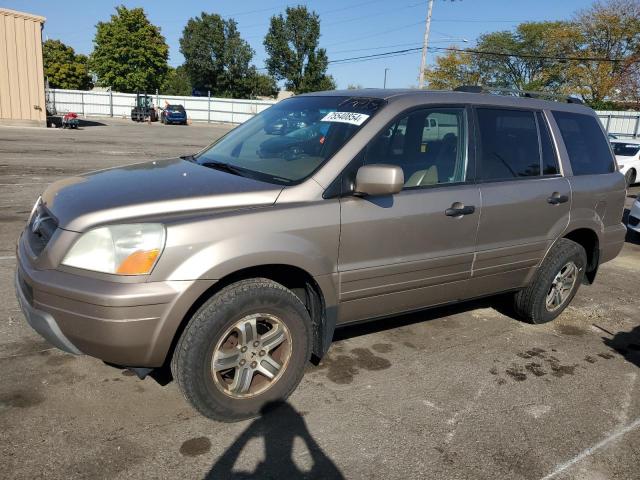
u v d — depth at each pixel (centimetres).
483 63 5766
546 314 468
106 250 265
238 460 273
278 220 296
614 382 380
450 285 387
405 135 355
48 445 274
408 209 345
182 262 268
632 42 4797
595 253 492
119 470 260
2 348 370
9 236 646
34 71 2342
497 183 399
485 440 303
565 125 462
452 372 379
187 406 317
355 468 273
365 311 351
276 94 6341
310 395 337
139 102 4475
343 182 323
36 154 1473
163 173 340
